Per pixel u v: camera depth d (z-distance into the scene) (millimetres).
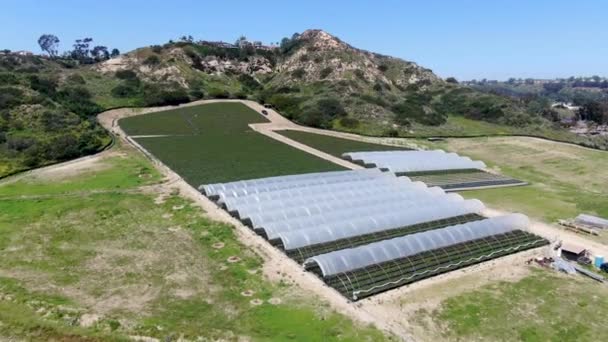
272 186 71062
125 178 78438
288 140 119438
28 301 39656
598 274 47656
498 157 107250
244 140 117375
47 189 72438
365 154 97375
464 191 78688
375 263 46625
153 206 64625
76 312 38156
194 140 114750
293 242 50719
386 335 35875
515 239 55031
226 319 37625
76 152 92562
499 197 75250
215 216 61031
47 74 159625
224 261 48375
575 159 103938
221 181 78625
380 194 68250
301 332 35875
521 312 39781
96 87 157375
